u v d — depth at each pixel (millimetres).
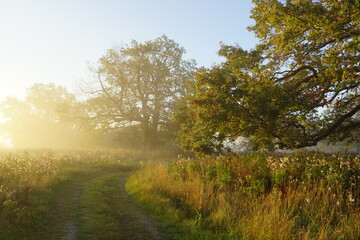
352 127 17609
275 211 6801
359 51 11117
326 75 12609
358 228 6004
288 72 16031
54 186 11586
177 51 40625
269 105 12680
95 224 7434
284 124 15656
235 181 10352
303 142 14938
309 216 6984
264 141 14062
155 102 39281
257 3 15617
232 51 15859
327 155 13984
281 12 13461
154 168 15609
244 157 13711
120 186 13961
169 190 10773
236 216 7406
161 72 38750
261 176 10180
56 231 7020
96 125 39125
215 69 14016
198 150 16500
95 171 18266
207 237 6402
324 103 14484
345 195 7953
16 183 9977
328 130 15992
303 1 12977
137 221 8031
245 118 13039
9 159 13359
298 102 13281
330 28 11906
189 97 15781
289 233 5988
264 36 16594
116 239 6484
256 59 15492
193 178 11859
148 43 39000
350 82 12672
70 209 9055
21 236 6324
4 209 7254
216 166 12492
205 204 8312
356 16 11188
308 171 9422
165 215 8227
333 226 6598
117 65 38688
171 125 37469
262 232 5988
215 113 13539
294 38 13711
